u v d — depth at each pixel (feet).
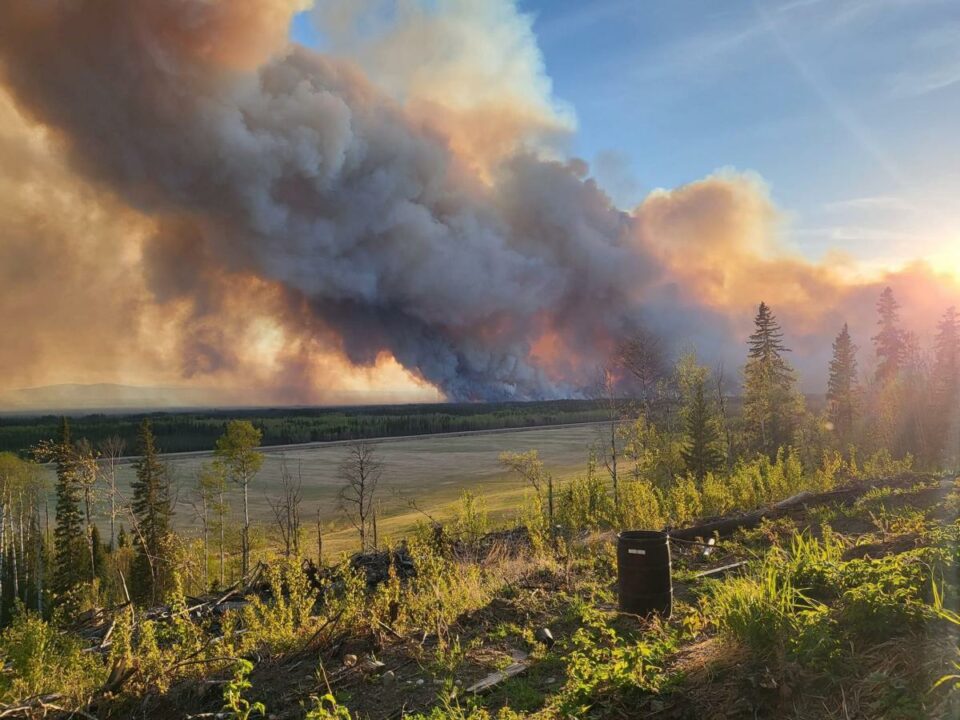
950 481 49.85
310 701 18.10
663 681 14.52
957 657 11.46
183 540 136.46
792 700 12.28
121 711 18.83
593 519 54.75
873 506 41.96
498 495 198.39
